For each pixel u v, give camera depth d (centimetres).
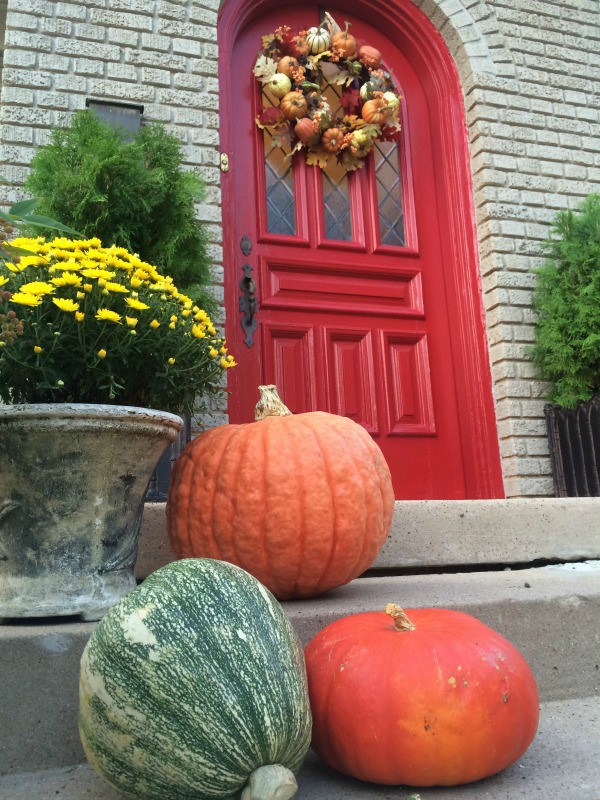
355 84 394
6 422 131
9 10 313
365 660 108
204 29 348
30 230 233
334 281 370
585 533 240
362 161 388
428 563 219
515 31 413
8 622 134
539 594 160
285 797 86
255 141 370
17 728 120
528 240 383
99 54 323
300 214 370
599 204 363
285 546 158
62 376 143
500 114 396
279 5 392
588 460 337
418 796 102
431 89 412
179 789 88
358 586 190
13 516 136
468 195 391
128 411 138
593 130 416
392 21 408
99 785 110
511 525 231
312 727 109
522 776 108
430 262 393
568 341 346
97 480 139
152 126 276
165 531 194
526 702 107
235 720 88
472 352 374
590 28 434
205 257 267
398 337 376
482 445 365
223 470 164
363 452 170
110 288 140
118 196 238
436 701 101
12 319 125
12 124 300
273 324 351
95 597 136
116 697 91
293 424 171
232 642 95
